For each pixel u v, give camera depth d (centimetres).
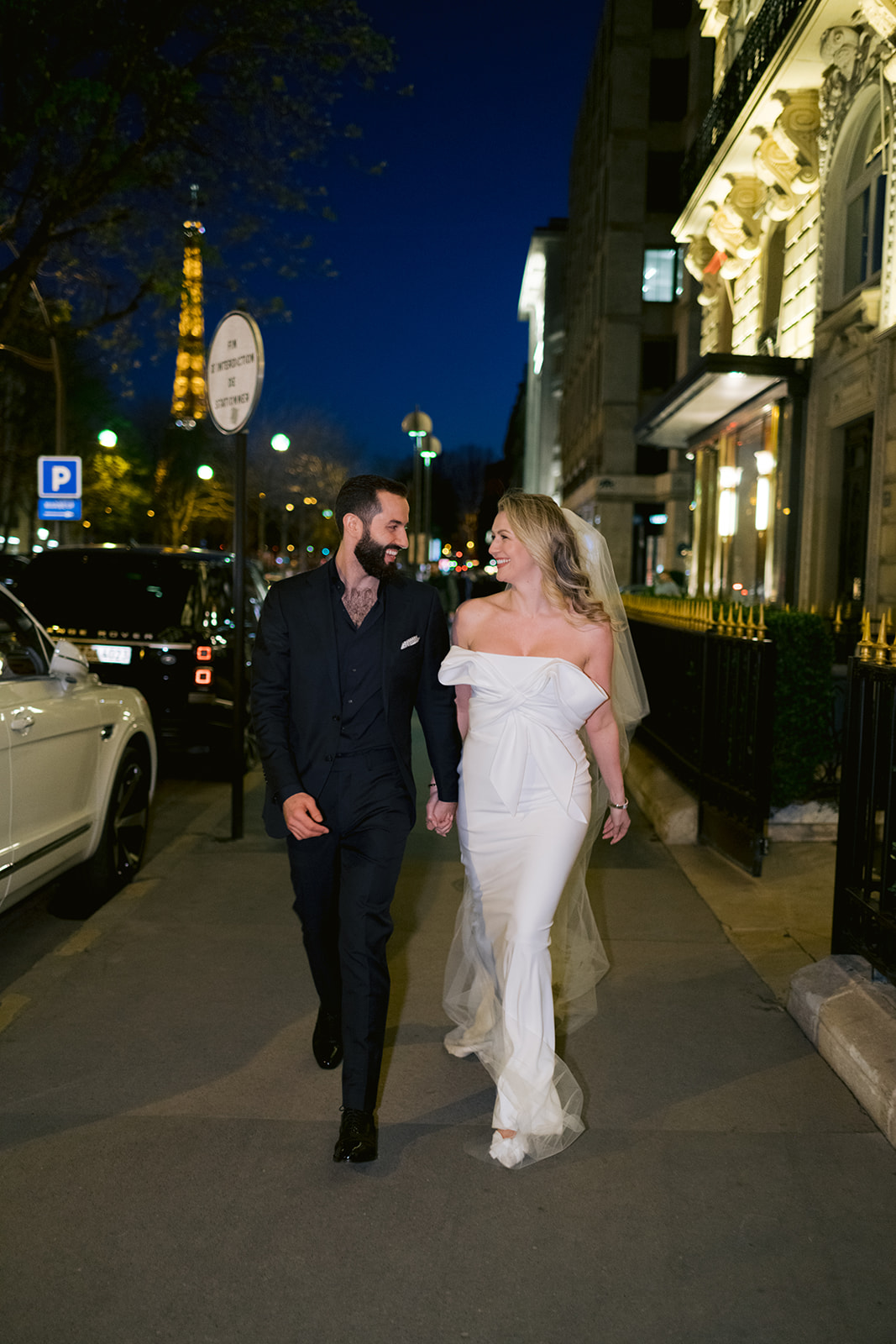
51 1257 255
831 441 1420
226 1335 230
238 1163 297
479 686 315
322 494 5662
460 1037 372
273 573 4631
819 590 1431
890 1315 239
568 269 5738
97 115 1103
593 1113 330
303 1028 390
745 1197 284
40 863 447
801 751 652
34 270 1195
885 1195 286
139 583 846
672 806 696
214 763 924
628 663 379
